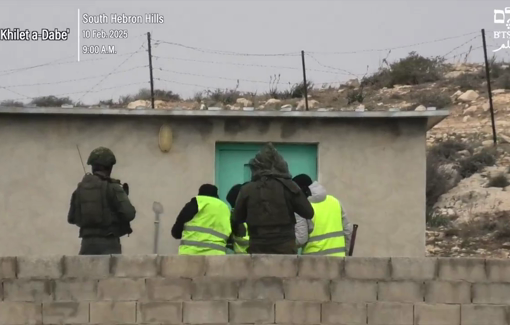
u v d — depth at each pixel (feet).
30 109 148.25
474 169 297.74
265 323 102.89
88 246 110.11
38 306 102.83
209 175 152.35
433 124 165.17
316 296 103.09
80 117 152.15
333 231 118.01
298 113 150.71
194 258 103.40
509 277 102.89
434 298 103.09
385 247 152.05
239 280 103.14
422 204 152.56
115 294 103.09
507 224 224.53
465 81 449.48
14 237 151.12
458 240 218.38
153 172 152.35
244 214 107.86
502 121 371.35
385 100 439.63
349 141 153.28
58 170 151.94
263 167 107.34
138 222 151.94
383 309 103.04
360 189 152.87
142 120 152.66
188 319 102.89
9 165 151.84
